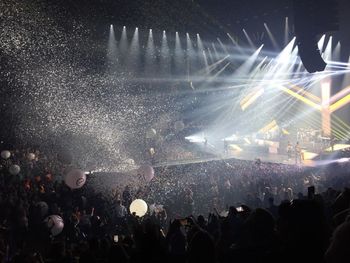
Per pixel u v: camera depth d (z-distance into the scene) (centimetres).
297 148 2725
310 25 1173
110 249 605
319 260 359
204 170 2620
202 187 2314
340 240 217
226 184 2247
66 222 1435
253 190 2080
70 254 709
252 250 426
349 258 212
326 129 3275
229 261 455
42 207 1452
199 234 360
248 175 2333
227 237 661
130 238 766
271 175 2302
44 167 2358
